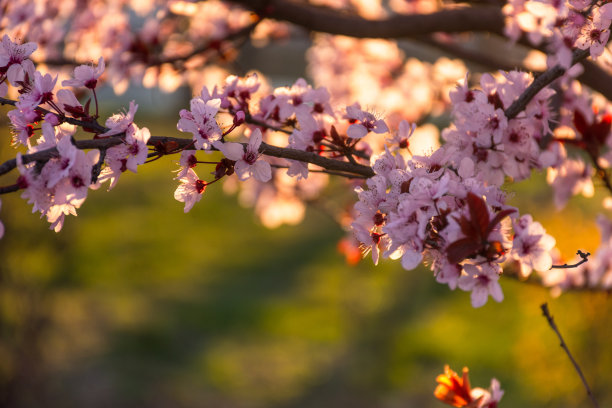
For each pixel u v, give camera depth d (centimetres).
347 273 957
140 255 1062
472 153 168
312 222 1223
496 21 238
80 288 864
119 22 313
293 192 356
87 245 1048
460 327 742
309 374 721
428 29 245
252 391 691
